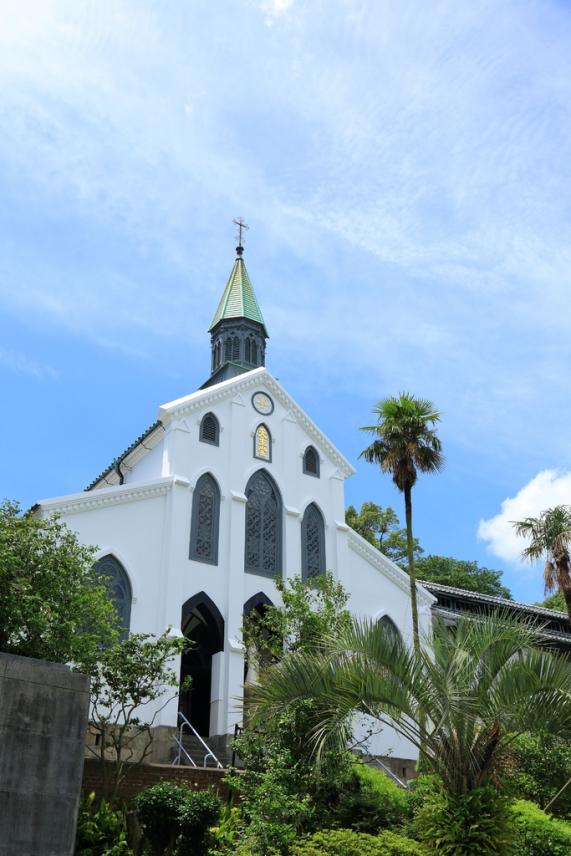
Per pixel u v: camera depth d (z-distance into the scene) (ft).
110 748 88.53
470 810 50.34
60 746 49.01
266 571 114.83
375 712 52.90
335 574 120.67
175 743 94.27
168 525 106.83
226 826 60.75
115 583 100.63
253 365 143.95
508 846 50.47
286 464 123.13
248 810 60.23
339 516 125.39
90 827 59.67
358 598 121.19
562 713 50.98
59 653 66.13
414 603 97.30
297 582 92.12
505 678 51.60
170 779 74.28
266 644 87.40
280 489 120.88
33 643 64.03
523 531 115.03
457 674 51.60
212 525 112.27
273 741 66.85
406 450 101.24
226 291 151.74
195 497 112.16
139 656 75.77
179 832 58.90
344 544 123.44
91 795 64.95
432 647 55.31
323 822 62.95
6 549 64.85
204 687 108.27
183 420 115.03
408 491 102.78
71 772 48.85
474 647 53.67
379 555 125.39
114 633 76.64
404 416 102.42
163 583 103.45
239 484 116.47
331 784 65.77
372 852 49.29
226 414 120.26
